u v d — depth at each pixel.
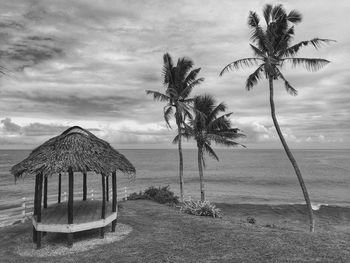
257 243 11.32
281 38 20.75
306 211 32.56
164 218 16.59
